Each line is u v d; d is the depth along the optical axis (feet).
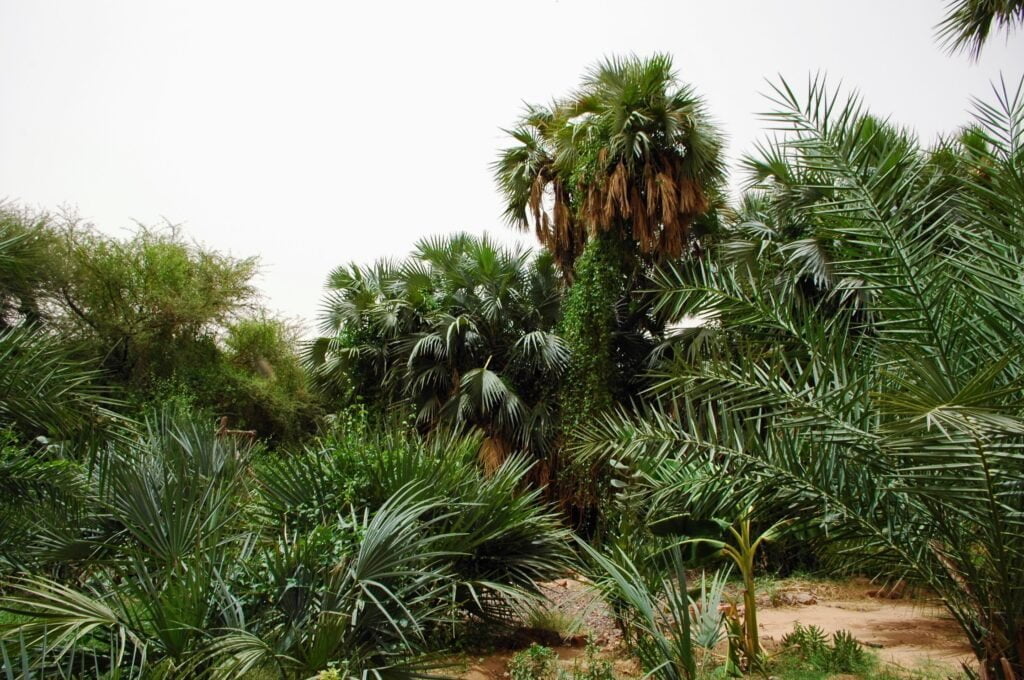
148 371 41.86
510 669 14.48
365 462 17.37
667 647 10.26
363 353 40.11
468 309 39.04
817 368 11.48
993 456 8.13
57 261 36.14
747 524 14.70
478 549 16.98
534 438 35.76
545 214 39.17
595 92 34.76
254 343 52.29
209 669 9.77
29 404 11.95
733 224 32.60
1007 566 9.57
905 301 10.98
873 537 11.29
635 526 15.44
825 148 11.44
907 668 13.57
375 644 11.68
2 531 12.97
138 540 12.76
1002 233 9.96
